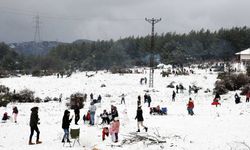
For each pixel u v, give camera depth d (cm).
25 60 16825
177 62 13688
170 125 2511
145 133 2189
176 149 1744
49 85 7794
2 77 10012
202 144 1836
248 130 2170
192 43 18350
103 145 1905
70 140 2075
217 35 18400
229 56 17388
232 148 1716
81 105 4547
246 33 17750
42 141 2091
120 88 6912
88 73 10344
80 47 19325
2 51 18488
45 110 4244
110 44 19762
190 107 3186
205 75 7975
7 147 1881
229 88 5484
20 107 4641
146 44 18262
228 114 3003
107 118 2722
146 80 7350
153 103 4828
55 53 19775
